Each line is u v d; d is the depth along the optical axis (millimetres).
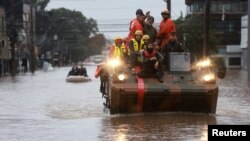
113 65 48844
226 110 53906
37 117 49375
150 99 46688
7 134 38094
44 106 61219
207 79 48062
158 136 36250
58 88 100688
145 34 52438
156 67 48656
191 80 49125
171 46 51875
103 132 38375
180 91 46344
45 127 41625
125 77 48375
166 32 52719
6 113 53375
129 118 45969
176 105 47750
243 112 51875
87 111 54562
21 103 65812
